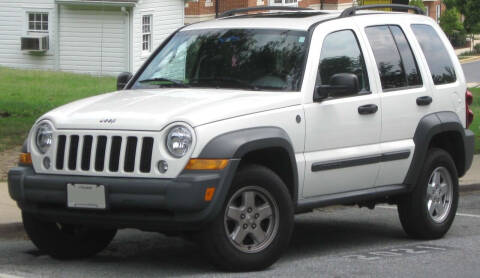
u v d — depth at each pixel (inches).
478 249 382.9
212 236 311.3
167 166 305.4
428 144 392.8
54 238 346.3
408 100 386.6
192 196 301.6
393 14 404.8
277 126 329.1
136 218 310.0
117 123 312.2
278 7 394.0
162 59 377.4
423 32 414.9
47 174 322.3
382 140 374.9
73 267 338.0
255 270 326.3
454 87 417.4
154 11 1584.6
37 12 1581.0
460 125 414.0
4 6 1594.5
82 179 313.1
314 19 369.7
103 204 309.4
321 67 354.9
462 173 426.0
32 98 1069.1
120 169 309.1
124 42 1541.6
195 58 367.6
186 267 336.8
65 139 319.9
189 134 305.7
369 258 359.9
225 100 326.6
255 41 362.3
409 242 399.5
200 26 384.5
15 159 598.5
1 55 1610.5
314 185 347.9
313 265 342.6
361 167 363.9
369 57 375.9
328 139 350.9
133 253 368.8
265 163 337.7
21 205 329.4
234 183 314.3
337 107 353.7
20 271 328.8
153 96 339.6
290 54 352.5
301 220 462.3
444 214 407.2
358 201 371.6
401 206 396.2
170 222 307.9
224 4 1923.0
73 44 1568.7
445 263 351.6
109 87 1283.2
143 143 308.5
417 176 390.0
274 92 341.7
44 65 1589.6
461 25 2992.1
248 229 320.5
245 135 315.0
